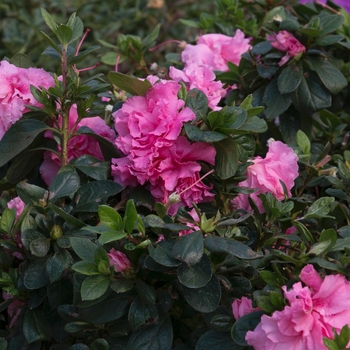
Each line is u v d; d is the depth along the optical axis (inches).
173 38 222.4
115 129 98.0
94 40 207.9
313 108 120.1
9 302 93.7
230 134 90.5
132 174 91.9
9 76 95.5
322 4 137.3
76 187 91.7
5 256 96.2
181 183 91.7
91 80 103.0
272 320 75.2
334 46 132.0
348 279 82.0
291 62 120.0
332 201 91.4
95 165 96.0
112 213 81.4
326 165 111.0
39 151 99.0
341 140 122.9
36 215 89.0
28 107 93.2
